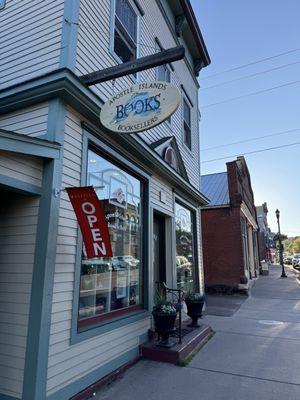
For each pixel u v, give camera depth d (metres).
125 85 5.70
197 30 9.66
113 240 5.14
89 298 4.41
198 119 11.02
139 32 6.55
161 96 3.78
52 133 3.91
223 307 10.47
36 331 3.38
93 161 4.72
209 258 14.86
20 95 4.14
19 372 3.38
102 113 4.09
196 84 11.03
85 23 4.64
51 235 3.64
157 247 7.41
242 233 15.34
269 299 12.39
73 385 3.75
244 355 5.45
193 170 9.95
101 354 4.33
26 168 3.63
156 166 6.43
